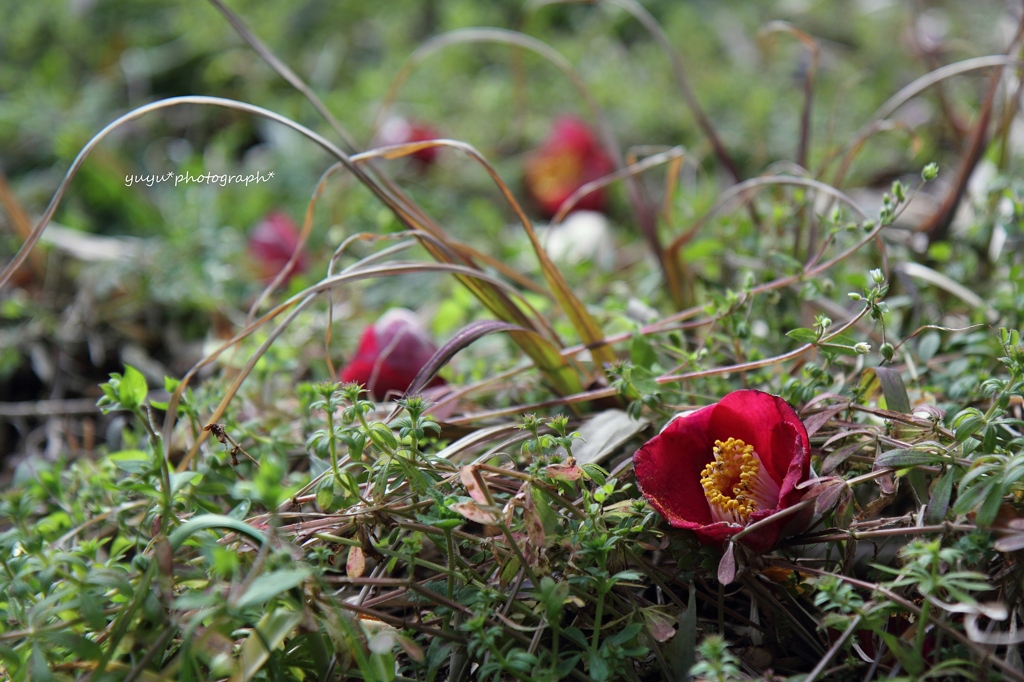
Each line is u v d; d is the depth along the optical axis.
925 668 0.83
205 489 0.89
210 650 0.81
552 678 0.80
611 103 1.72
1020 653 0.83
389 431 0.84
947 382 0.93
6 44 1.87
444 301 1.10
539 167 1.51
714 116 1.64
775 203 1.04
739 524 0.84
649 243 1.05
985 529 0.81
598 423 0.92
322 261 1.17
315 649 0.81
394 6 2.02
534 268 1.13
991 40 1.66
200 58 1.78
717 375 0.94
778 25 1.06
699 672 0.80
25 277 1.21
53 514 0.89
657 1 2.07
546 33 2.01
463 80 1.82
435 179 1.52
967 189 1.05
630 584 0.85
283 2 1.93
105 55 1.82
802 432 0.83
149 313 1.16
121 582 0.80
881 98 1.62
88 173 1.41
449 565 0.83
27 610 0.82
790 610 0.86
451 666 0.83
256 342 0.98
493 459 0.88
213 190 1.34
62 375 1.12
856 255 1.04
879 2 1.94
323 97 1.69
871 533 0.83
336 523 0.85
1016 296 0.94
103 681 0.80
